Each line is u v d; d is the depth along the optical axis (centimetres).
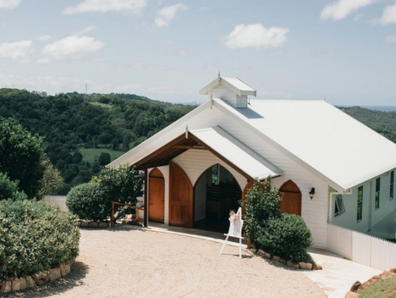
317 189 1972
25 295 1233
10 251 1262
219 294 1323
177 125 2362
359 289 1347
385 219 2833
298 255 1677
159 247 1831
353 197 2280
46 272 1338
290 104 2997
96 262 1577
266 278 1502
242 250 1827
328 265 1723
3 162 2769
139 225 2253
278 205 1794
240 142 2173
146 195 2209
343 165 2228
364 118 11281
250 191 1814
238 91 2338
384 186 2791
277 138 2144
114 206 2223
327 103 3600
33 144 2878
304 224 1712
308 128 2623
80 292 1280
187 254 1742
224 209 2494
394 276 1370
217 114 2258
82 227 2178
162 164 2284
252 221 1777
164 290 1334
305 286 1443
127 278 1427
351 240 1812
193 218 2259
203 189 2444
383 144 3156
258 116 2372
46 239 1362
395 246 1638
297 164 2011
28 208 1502
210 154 2211
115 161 2441
